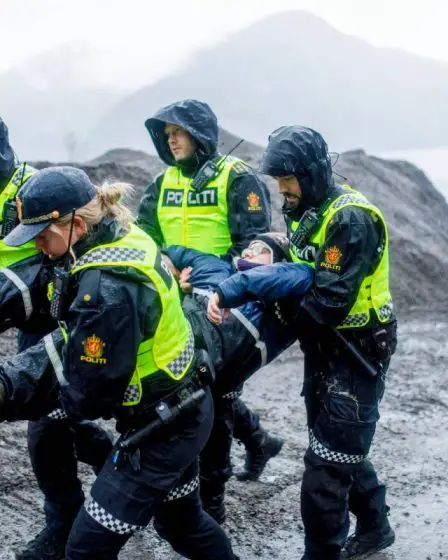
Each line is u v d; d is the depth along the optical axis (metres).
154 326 2.95
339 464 3.56
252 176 4.35
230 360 3.52
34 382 3.04
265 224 4.35
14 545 4.04
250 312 3.54
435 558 4.10
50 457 3.78
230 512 4.49
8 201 3.79
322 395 3.57
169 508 3.30
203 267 3.91
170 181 4.52
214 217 4.38
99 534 3.01
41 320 3.72
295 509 4.56
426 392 6.48
